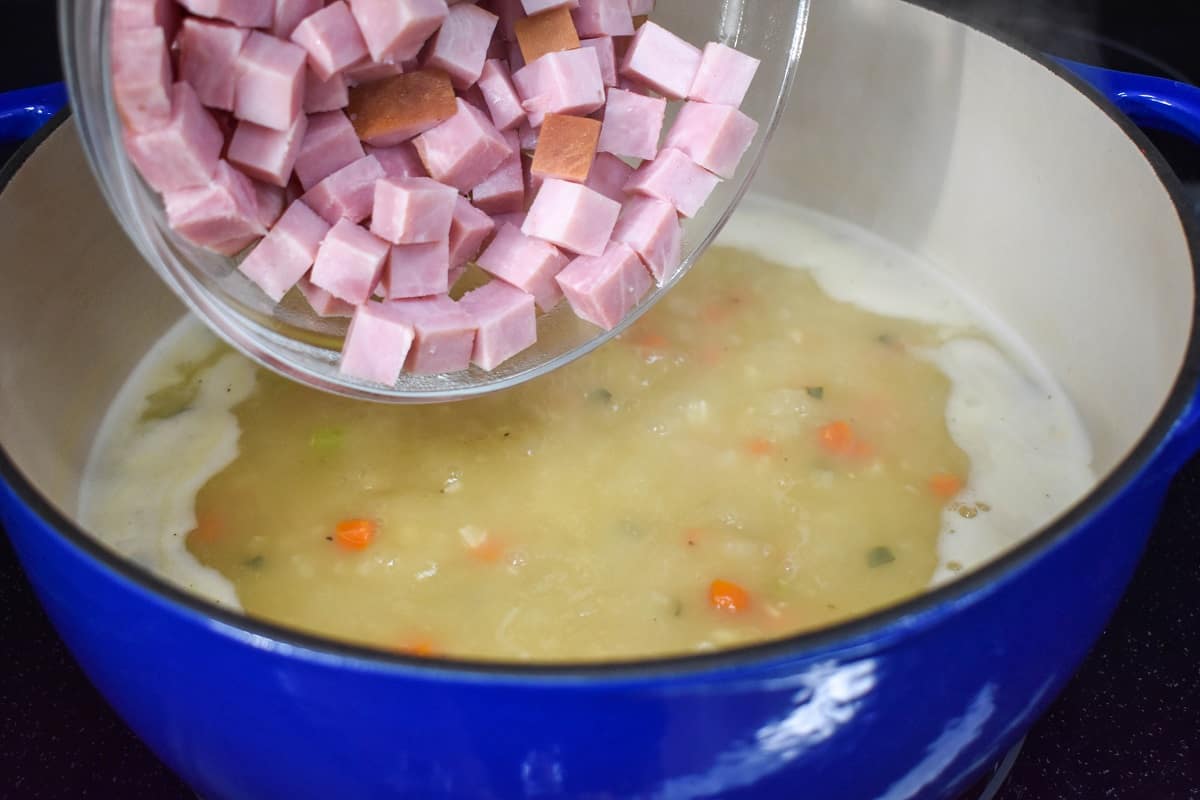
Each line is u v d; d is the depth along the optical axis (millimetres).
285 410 441
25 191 395
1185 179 520
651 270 402
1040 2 539
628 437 430
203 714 323
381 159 380
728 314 472
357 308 374
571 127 384
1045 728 397
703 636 381
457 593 391
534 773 309
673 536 403
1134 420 411
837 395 446
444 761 308
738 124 398
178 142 338
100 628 324
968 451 431
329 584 394
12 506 326
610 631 381
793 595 390
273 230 365
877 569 397
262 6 348
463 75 375
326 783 324
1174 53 530
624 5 398
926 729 325
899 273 493
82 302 427
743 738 306
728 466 422
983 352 465
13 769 387
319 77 356
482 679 292
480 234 388
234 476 422
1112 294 426
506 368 407
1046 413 445
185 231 354
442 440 429
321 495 416
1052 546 309
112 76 333
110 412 445
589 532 404
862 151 491
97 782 386
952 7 540
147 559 402
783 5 429
